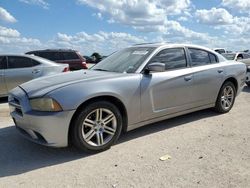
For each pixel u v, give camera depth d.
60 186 3.50
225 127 5.67
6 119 6.66
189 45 5.98
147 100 4.99
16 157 4.39
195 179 3.58
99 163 4.12
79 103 4.18
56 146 4.17
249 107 7.42
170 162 4.09
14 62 9.30
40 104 4.13
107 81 4.56
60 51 15.61
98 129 4.47
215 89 6.28
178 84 5.44
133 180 3.59
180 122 6.00
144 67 5.08
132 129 4.97
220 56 6.64
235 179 3.57
